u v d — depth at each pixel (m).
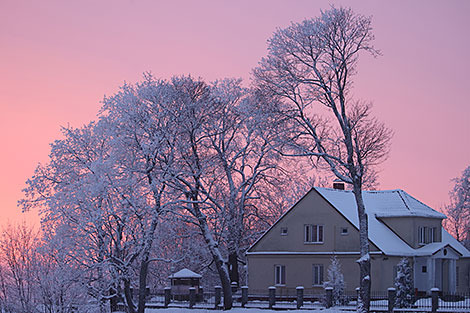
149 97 41.94
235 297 50.97
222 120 47.62
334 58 40.50
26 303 35.09
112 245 39.88
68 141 42.84
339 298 46.06
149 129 41.19
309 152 41.09
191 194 45.38
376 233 52.56
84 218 38.09
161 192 41.00
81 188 38.19
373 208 57.03
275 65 41.72
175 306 49.25
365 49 40.62
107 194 38.91
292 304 46.81
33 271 35.38
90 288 37.38
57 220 39.22
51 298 34.59
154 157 40.91
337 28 40.28
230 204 50.88
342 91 40.34
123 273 38.62
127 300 39.31
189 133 43.50
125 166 41.12
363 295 39.25
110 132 41.19
